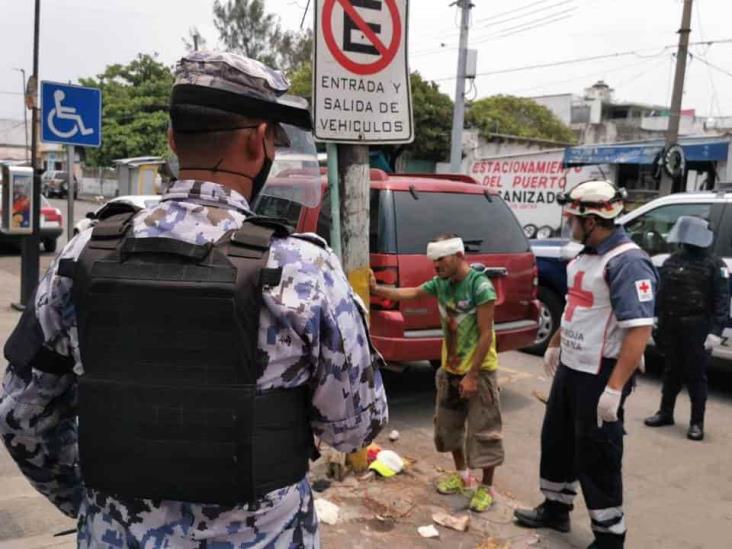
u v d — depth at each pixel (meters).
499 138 30.27
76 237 1.32
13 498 3.50
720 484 4.23
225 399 1.15
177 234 1.22
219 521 1.19
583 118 54.03
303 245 1.25
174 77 1.32
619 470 3.10
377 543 3.18
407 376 6.35
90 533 1.27
